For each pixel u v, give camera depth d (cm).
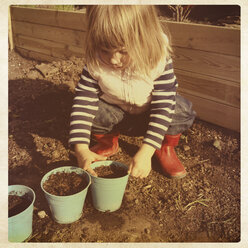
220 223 158
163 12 320
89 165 150
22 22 386
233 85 218
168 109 159
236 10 289
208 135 226
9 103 253
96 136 195
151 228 154
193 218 161
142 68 146
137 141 220
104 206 158
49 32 356
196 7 299
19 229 138
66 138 218
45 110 248
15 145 208
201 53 227
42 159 196
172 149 193
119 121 185
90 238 147
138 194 174
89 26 133
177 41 237
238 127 223
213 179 188
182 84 246
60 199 138
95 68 156
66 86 264
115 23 126
